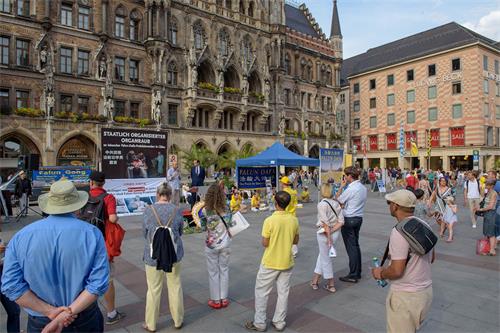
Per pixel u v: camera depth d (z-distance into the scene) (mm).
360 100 66250
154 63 35438
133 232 13062
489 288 7184
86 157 31891
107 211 5684
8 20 28031
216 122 39781
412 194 3965
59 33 30641
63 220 3111
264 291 5363
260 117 44812
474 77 49812
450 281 7629
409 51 60219
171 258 5090
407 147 57938
